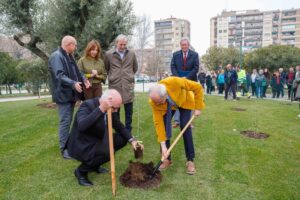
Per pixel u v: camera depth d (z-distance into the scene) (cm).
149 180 338
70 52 421
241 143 499
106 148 327
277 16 8738
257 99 1348
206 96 1450
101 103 308
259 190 325
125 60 496
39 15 845
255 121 699
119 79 493
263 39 8969
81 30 863
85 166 330
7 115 725
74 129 329
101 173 362
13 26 817
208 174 365
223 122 679
